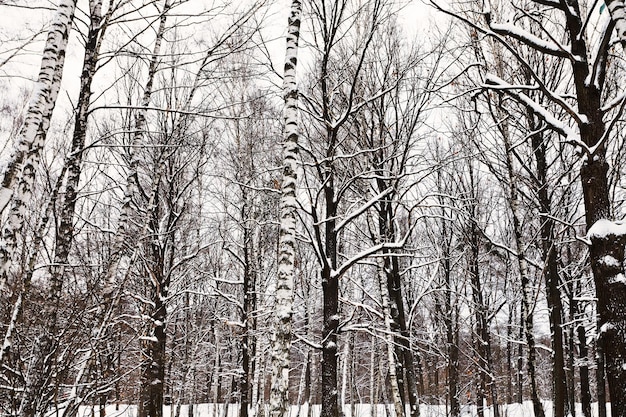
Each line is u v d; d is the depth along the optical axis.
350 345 24.98
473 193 17.36
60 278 5.82
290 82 7.52
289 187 7.18
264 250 20.42
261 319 18.34
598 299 6.16
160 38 8.57
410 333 13.68
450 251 19.08
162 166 10.48
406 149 12.61
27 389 5.05
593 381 31.84
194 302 21.33
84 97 7.14
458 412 19.84
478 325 21.77
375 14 11.15
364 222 17.84
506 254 17.70
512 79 10.77
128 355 10.60
